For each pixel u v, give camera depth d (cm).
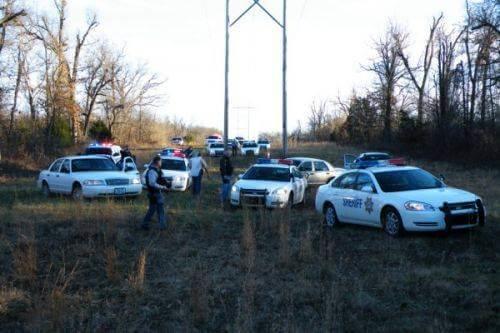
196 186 2014
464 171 3422
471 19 4200
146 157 5234
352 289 834
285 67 3028
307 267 953
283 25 3002
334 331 680
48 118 4644
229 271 941
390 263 983
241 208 1683
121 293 845
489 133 4116
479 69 4528
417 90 5903
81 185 1803
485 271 911
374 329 686
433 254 1027
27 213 1478
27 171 3397
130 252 1084
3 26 3591
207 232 1272
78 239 1163
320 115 10044
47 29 4712
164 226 1280
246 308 730
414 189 1232
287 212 1440
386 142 5684
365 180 1291
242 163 4425
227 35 2766
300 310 761
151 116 8006
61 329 709
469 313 724
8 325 740
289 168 1802
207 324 722
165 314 764
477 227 1211
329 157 4950
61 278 908
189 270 943
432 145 4644
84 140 5831
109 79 6494
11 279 916
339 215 1340
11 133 3981
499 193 2148
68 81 5097
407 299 789
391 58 5997
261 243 1152
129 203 1739
